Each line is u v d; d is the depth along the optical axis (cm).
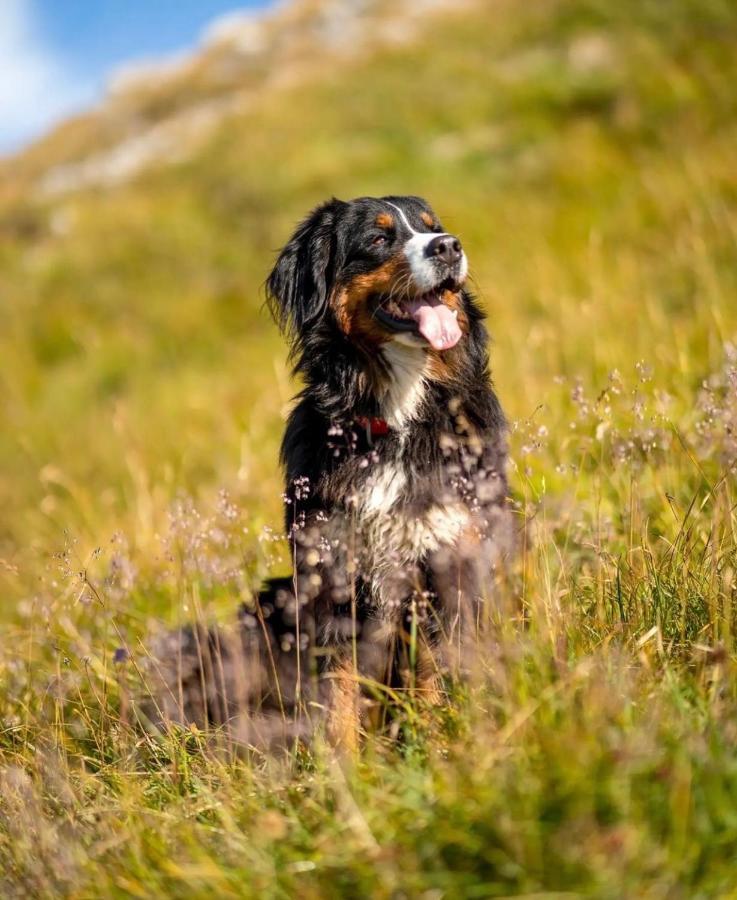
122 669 343
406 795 234
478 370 380
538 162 1102
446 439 342
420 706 295
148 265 1318
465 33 1616
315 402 378
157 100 2144
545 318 685
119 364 1090
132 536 545
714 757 221
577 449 434
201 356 1080
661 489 381
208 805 267
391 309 367
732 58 1080
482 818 217
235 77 2073
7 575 530
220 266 1262
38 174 2084
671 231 748
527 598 325
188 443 742
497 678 267
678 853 204
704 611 300
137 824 263
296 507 362
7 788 290
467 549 340
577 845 204
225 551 441
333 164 1309
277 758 304
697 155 865
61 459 836
